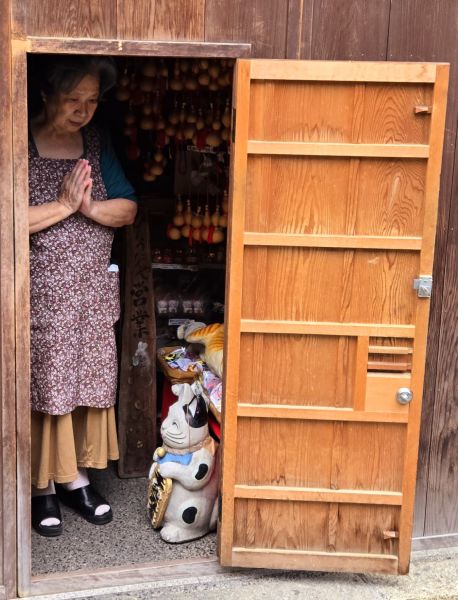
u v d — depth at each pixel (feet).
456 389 10.29
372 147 8.86
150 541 10.94
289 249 9.15
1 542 9.48
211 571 10.12
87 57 9.84
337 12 8.96
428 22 9.17
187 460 10.73
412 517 9.82
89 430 11.23
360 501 9.73
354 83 8.77
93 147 10.87
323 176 8.98
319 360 9.43
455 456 10.52
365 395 9.46
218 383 11.75
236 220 9.00
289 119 8.84
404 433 9.60
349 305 9.29
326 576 10.23
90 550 10.66
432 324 10.03
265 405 9.50
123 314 12.64
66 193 10.18
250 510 9.82
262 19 8.86
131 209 11.00
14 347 9.07
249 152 8.86
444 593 9.97
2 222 8.75
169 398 12.87
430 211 9.03
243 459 9.69
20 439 9.29
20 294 8.97
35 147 10.37
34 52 8.51
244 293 9.24
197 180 13.29
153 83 12.17
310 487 9.76
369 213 9.07
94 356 10.88
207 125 12.67
